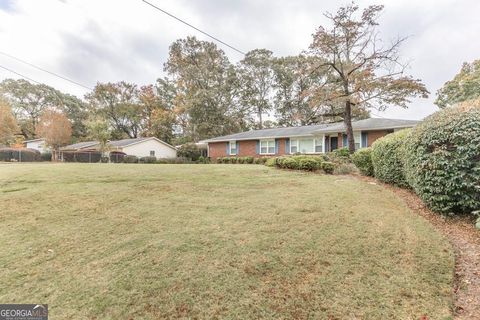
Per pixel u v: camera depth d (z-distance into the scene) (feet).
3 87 125.39
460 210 14.62
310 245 12.01
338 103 48.29
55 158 91.97
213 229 14.11
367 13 43.52
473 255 11.00
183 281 9.73
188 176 30.27
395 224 13.94
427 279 9.45
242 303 8.58
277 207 17.44
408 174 18.48
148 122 130.62
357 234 12.90
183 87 116.88
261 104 118.21
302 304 8.47
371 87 44.19
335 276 9.78
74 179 28.32
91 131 87.92
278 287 9.29
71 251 12.34
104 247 12.59
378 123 57.11
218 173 32.58
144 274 10.26
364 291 8.96
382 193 20.48
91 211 17.71
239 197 20.44
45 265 11.20
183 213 16.81
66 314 8.36
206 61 111.96
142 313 8.27
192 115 105.29
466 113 14.40
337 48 46.55
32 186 24.85
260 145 75.61
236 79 113.29
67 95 144.15
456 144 14.11
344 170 31.63
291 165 35.27
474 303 8.32
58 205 19.04
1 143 94.89
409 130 20.45
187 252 11.75
